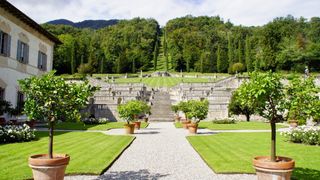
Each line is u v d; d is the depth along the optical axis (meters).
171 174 8.74
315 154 11.88
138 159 11.15
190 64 110.31
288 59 80.56
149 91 54.44
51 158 6.96
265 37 89.50
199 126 27.81
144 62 115.25
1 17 21.14
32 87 7.25
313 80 7.56
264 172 6.78
